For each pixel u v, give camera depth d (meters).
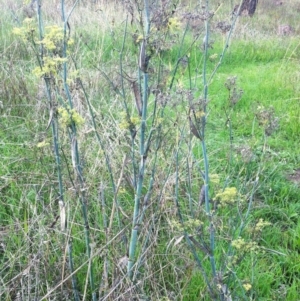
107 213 3.00
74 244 2.81
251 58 8.11
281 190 3.82
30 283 2.42
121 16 6.68
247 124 5.01
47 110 4.14
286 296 2.75
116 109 4.12
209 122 5.01
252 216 3.37
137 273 2.36
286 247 3.14
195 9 2.31
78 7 7.39
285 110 5.51
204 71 2.12
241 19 10.50
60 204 2.19
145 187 3.02
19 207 2.95
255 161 4.08
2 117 4.17
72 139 2.05
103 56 5.57
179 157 3.25
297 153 4.55
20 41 5.69
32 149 3.46
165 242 2.79
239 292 2.59
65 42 2.08
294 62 7.83
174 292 2.58
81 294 2.55
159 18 1.92
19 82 4.56
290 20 12.09
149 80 2.31
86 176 3.08
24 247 2.65
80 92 3.81
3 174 3.40
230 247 2.21
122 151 3.05
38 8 2.19
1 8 6.71
